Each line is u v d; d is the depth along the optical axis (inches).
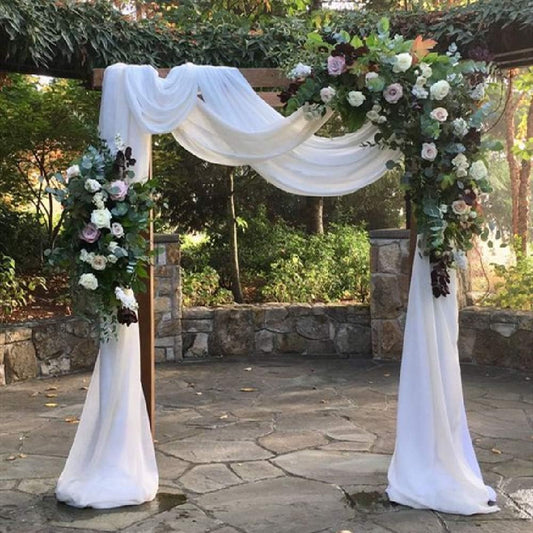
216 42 195.5
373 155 129.6
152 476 124.2
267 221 347.9
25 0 168.6
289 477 130.9
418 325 120.7
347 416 173.9
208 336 253.9
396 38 115.3
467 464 121.7
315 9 305.4
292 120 125.3
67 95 267.7
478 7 173.8
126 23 190.4
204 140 130.7
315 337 256.2
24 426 165.5
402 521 110.9
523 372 223.1
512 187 335.0
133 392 122.7
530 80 252.8
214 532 107.2
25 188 289.1
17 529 108.6
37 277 258.4
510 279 243.6
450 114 118.5
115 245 115.5
